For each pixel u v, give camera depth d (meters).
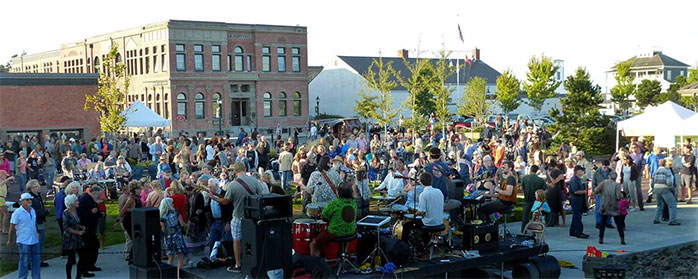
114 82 42.69
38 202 13.78
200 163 25.00
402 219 13.34
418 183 14.62
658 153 22.77
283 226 11.66
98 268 13.84
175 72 56.59
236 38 60.16
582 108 37.16
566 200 21.03
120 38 62.41
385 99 52.00
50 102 42.50
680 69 83.25
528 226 14.55
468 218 14.91
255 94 61.47
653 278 13.51
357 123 57.50
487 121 62.88
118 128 40.03
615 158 23.89
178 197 13.94
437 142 42.44
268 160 27.22
